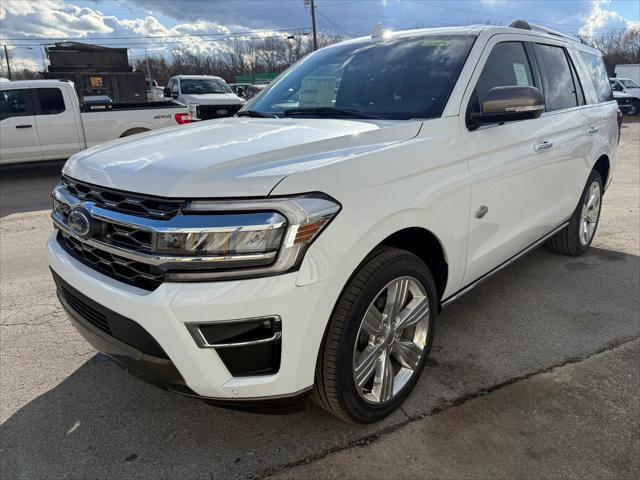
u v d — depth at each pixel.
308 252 1.87
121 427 2.47
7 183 9.73
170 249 1.82
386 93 2.95
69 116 9.80
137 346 1.99
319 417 2.51
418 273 2.42
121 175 2.06
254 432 2.42
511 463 2.19
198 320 1.82
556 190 3.76
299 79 3.48
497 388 2.71
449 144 2.56
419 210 2.31
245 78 46.84
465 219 2.67
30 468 2.21
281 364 1.94
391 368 2.44
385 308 2.34
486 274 3.16
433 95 2.78
